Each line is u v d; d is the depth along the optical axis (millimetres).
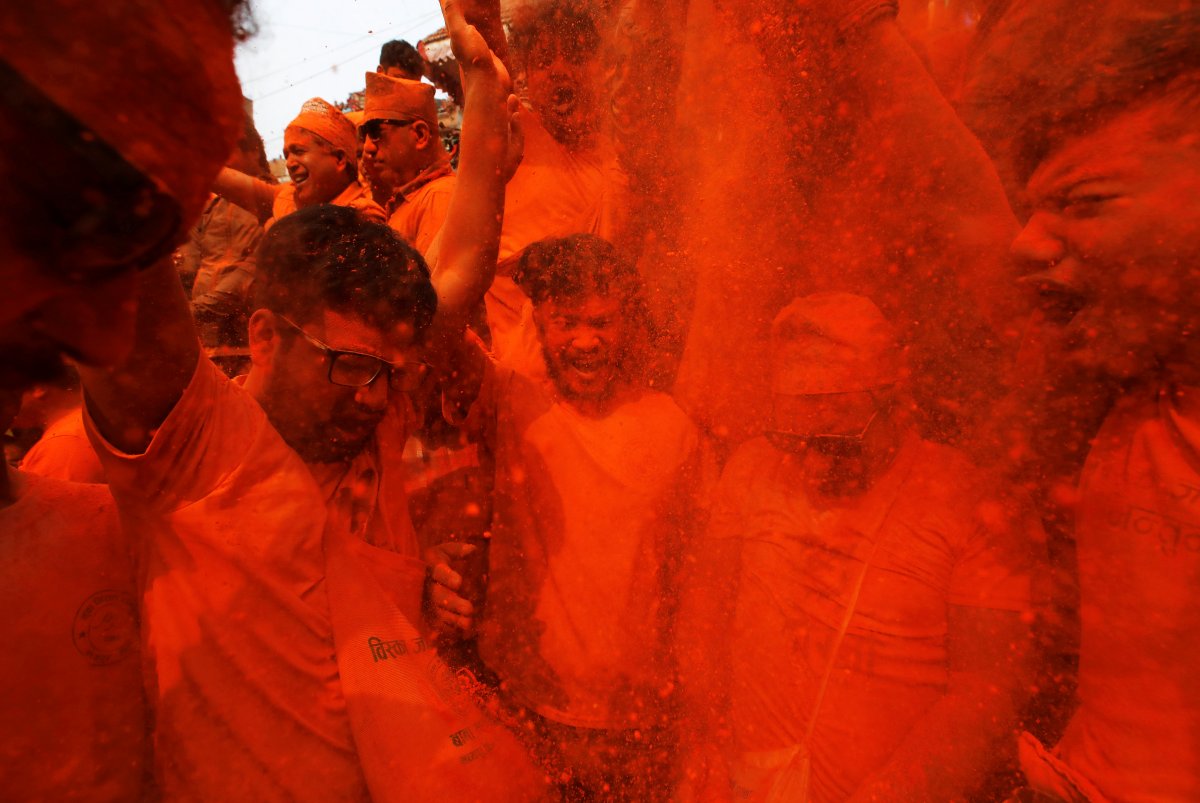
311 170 3121
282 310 1132
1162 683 982
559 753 1465
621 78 2092
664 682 1481
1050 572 1285
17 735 896
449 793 984
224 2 521
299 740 983
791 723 1294
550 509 1530
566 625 1482
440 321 1388
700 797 1394
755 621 1361
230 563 960
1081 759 1092
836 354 1312
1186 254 971
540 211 2195
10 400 761
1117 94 1020
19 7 405
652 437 1573
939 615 1271
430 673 1084
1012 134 1665
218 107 498
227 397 1015
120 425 912
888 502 1303
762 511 1399
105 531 1026
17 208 432
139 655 1014
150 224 479
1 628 887
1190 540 965
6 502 955
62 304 514
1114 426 1083
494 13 1736
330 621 1031
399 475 1317
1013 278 1543
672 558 1530
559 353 1567
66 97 416
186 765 956
